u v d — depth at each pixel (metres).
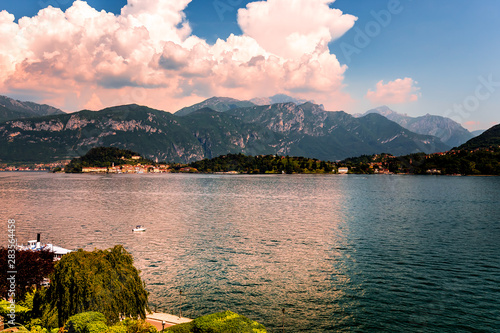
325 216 153.75
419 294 62.00
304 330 50.03
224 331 37.72
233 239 106.06
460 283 67.00
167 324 49.66
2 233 115.88
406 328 50.28
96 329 37.47
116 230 121.31
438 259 83.00
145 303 48.00
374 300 59.66
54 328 41.22
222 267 77.62
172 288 65.50
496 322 51.53
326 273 73.44
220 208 182.62
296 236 110.44
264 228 125.00
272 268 76.94
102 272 43.22
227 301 59.66
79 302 41.12
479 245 96.75
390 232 116.38
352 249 93.19
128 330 39.34
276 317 53.88
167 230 121.38
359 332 49.44
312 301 59.53
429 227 125.06
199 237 109.06
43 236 111.38
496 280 68.31
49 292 43.75
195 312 55.47
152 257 85.88
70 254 44.31
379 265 78.81
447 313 54.62
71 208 180.88
